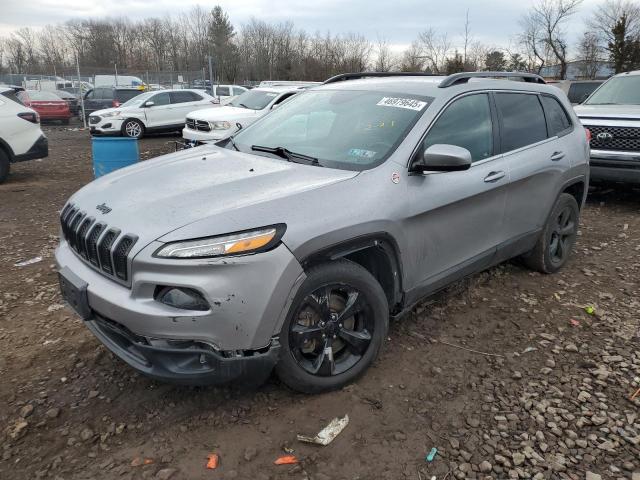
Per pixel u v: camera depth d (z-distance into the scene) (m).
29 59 72.75
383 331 3.18
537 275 4.91
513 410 2.98
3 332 3.80
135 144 8.02
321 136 3.64
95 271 2.85
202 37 70.56
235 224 2.57
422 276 3.46
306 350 2.96
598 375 3.31
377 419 2.87
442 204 3.39
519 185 4.12
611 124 7.30
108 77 32.72
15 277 4.83
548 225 4.66
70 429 2.78
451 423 2.86
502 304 4.30
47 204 7.99
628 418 2.91
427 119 3.45
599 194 8.53
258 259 2.54
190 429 2.78
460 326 3.93
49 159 12.78
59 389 3.12
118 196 2.99
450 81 3.74
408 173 3.25
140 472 2.49
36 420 2.84
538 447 2.70
